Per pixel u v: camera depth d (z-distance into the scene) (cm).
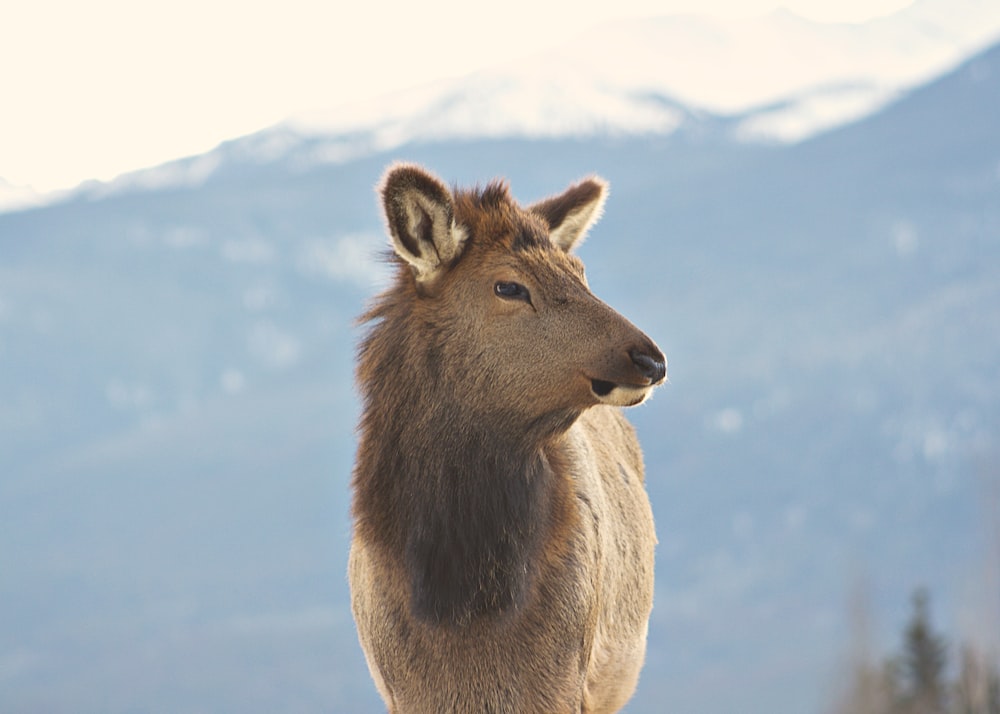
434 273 2458
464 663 2330
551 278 2423
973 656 6275
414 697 2372
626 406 2384
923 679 8944
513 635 2338
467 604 2330
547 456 2492
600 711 2762
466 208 2478
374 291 2634
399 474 2417
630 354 2331
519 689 2334
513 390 2380
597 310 2388
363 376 2520
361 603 2488
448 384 2406
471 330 2408
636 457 3209
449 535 2358
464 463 2384
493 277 2414
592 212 2803
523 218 2512
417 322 2458
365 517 2447
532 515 2380
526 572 2353
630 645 2781
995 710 6138
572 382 2364
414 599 2356
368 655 2512
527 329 2380
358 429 2527
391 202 2405
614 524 2714
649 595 2930
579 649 2419
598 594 2489
